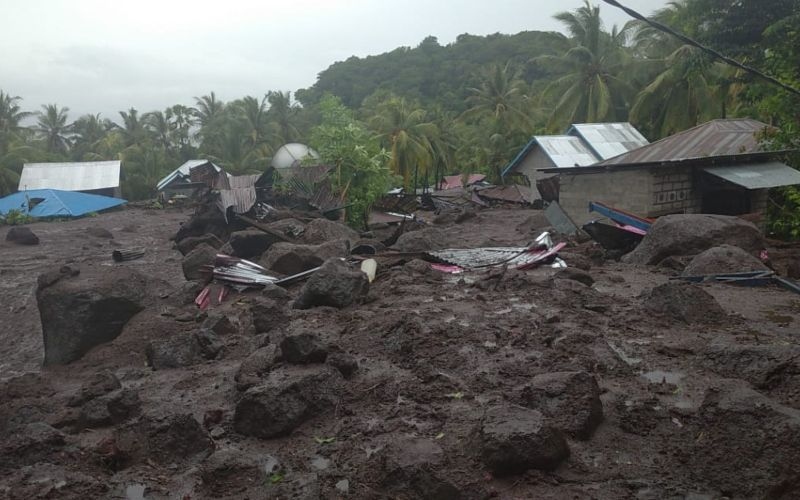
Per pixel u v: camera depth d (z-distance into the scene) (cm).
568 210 2144
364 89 10025
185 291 1204
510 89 5538
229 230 2439
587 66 4184
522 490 466
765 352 656
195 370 819
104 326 1022
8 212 4291
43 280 1057
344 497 474
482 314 928
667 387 642
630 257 1436
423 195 4078
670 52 3934
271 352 756
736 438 470
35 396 820
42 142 7238
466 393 647
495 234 2334
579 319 891
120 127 7625
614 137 3716
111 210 5053
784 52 1925
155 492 500
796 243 1773
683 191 1989
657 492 457
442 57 10050
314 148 2905
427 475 457
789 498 427
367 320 919
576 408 550
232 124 6488
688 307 883
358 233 2098
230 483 502
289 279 1264
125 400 650
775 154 2036
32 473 515
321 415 622
